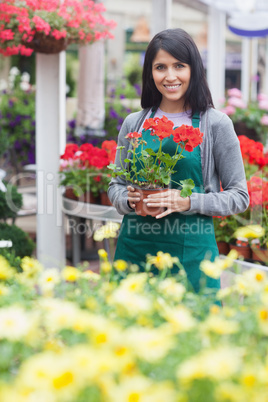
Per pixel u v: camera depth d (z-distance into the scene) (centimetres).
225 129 208
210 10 839
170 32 209
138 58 1160
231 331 119
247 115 753
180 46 205
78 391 100
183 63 208
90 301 137
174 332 120
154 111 225
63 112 476
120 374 108
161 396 95
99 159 356
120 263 165
